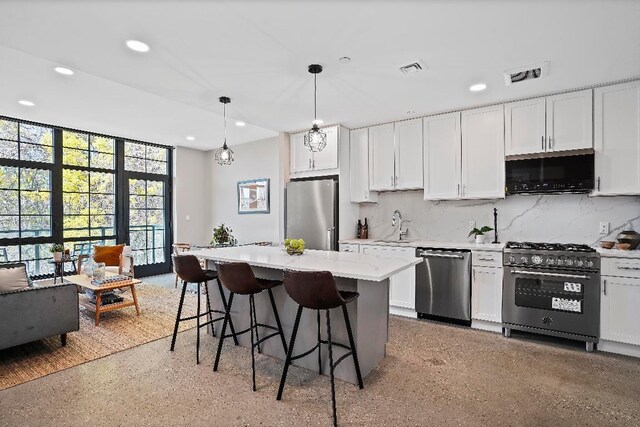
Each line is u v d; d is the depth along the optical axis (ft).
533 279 10.35
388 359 9.08
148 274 20.38
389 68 8.91
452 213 13.70
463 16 6.54
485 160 11.91
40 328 9.25
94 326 11.60
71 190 17.25
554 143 10.68
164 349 9.74
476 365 8.73
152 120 15.37
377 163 14.47
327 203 14.48
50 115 14.52
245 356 9.32
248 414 6.63
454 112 12.56
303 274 6.62
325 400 7.13
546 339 10.52
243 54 8.14
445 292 11.88
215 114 14.40
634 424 6.33
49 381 7.88
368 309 8.18
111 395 7.30
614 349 9.44
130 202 19.56
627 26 6.84
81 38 7.37
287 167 16.28
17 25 6.83
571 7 6.23
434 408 6.83
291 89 10.42
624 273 9.14
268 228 19.49
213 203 22.33
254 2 6.12
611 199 10.80
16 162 15.35
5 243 15.08
